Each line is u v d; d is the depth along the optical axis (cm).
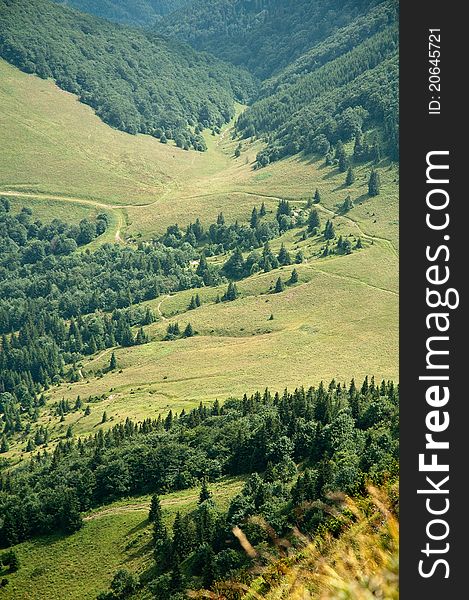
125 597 8456
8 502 11825
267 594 1537
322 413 10944
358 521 1619
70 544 10531
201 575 7394
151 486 11631
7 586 9831
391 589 1333
